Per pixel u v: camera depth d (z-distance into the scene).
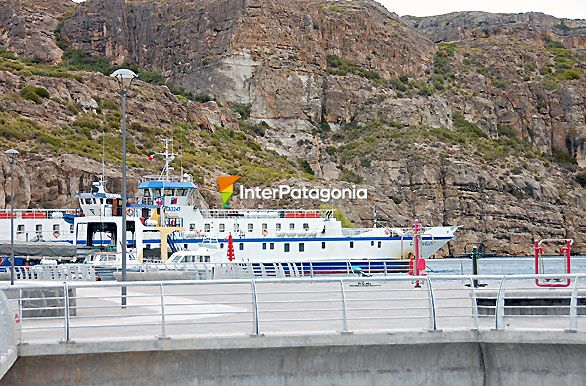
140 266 67.94
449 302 33.16
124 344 21.53
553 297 26.42
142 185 88.12
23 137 157.62
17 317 22.30
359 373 22.84
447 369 23.11
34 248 71.44
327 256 87.50
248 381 22.41
